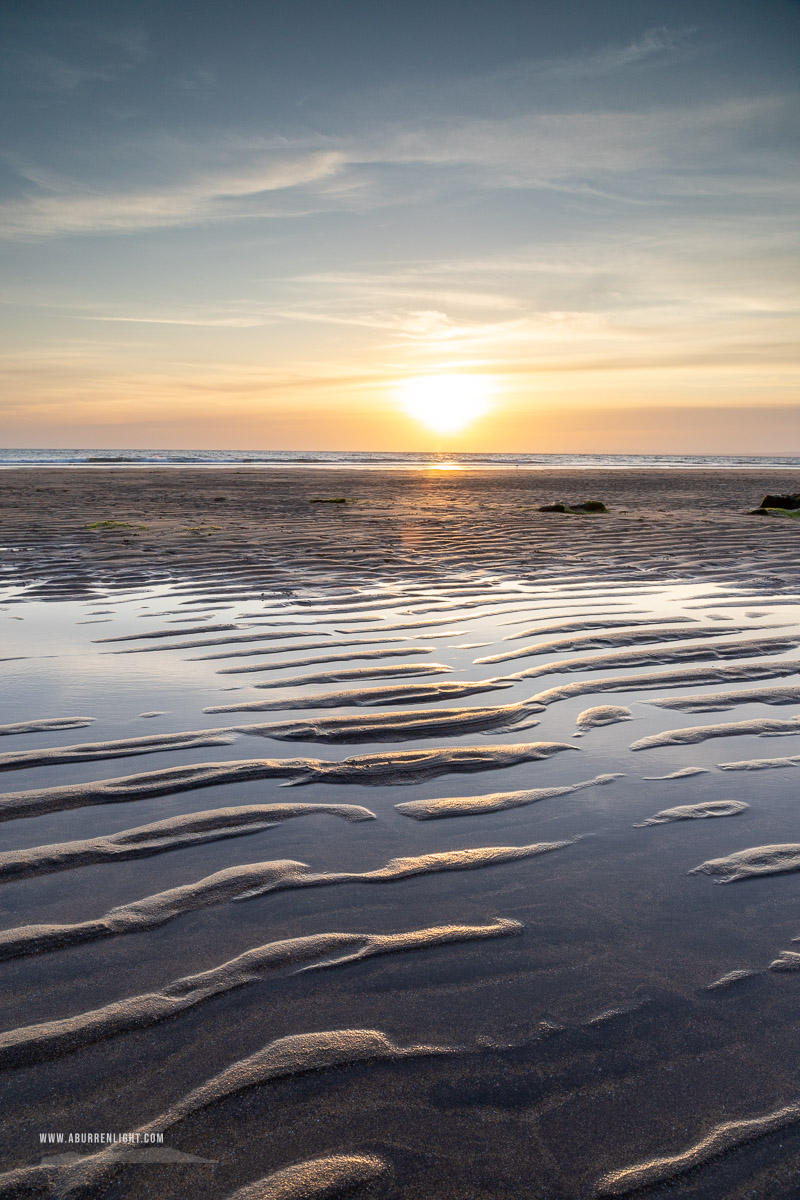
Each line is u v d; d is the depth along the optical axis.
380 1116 1.63
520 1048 1.81
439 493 25.20
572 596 7.56
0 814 2.99
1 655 5.41
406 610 6.93
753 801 3.14
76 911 2.34
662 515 16.81
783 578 8.57
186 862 2.64
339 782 3.32
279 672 5.00
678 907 2.39
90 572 8.93
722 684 4.71
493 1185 1.49
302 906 2.38
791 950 2.18
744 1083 1.72
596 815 3.01
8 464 54.00
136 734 3.88
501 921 2.31
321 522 14.98
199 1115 1.63
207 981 2.03
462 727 4.00
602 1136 1.59
